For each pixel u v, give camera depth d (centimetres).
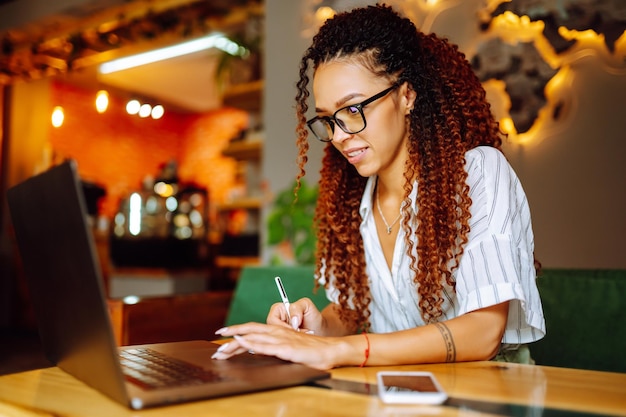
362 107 119
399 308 135
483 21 263
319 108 123
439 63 133
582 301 177
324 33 125
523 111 254
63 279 75
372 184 139
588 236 239
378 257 136
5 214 610
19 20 505
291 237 321
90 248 65
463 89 133
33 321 568
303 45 332
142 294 477
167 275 459
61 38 510
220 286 491
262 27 421
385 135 121
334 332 138
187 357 95
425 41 136
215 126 845
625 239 231
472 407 69
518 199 127
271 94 343
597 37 238
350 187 146
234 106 426
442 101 128
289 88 336
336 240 146
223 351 93
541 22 249
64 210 69
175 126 864
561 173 245
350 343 95
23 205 86
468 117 131
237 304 240
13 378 87
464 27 269
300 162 146
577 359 174
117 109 798
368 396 75
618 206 233
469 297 111
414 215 128
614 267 233
